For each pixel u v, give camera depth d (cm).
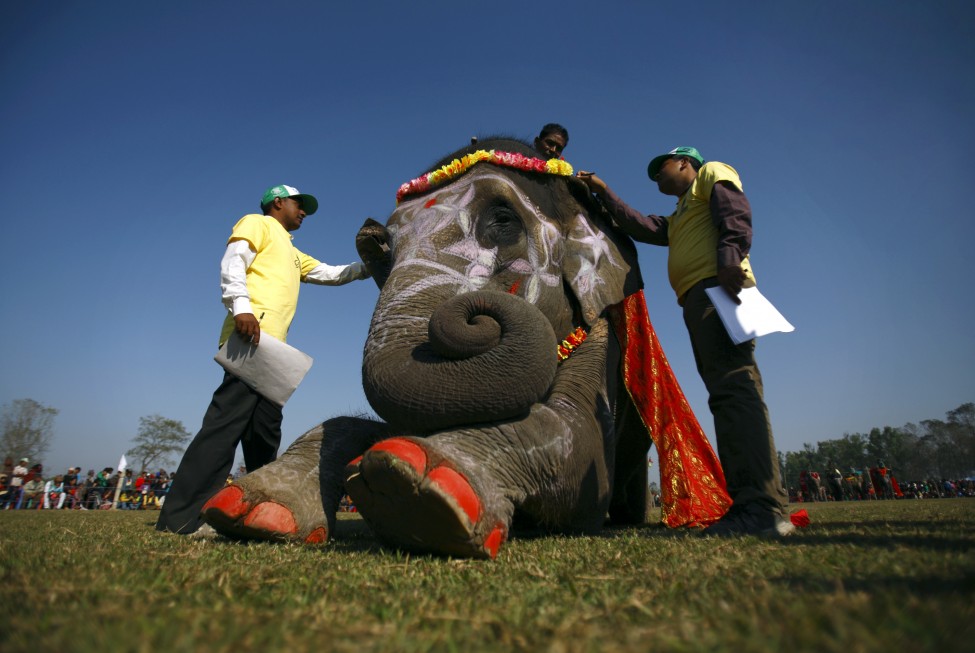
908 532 253
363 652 94
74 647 91
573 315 380
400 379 265
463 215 370
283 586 153
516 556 217
